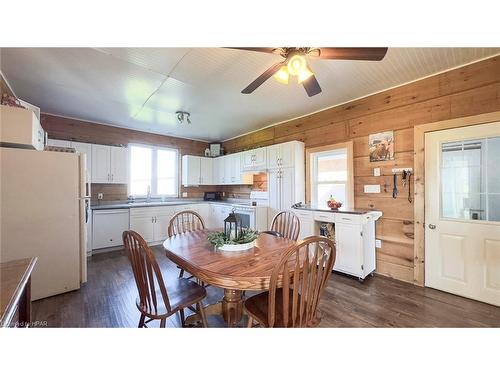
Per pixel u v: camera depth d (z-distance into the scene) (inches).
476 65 86.0
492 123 82.8
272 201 161.2
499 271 81.6
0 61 85.1
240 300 72.7
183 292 65.2
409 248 103.8
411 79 101.3
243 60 84.7
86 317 77.1
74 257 96.8
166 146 207.2
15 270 47.1
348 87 109.3
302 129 152.3
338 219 112.9
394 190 108.2
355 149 123.6
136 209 167.8
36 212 88.4
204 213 207.0
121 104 132.3
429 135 97.5
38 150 91.3
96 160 159.9
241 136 209.8
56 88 109.6
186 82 103.5
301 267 53.2
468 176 88.8
